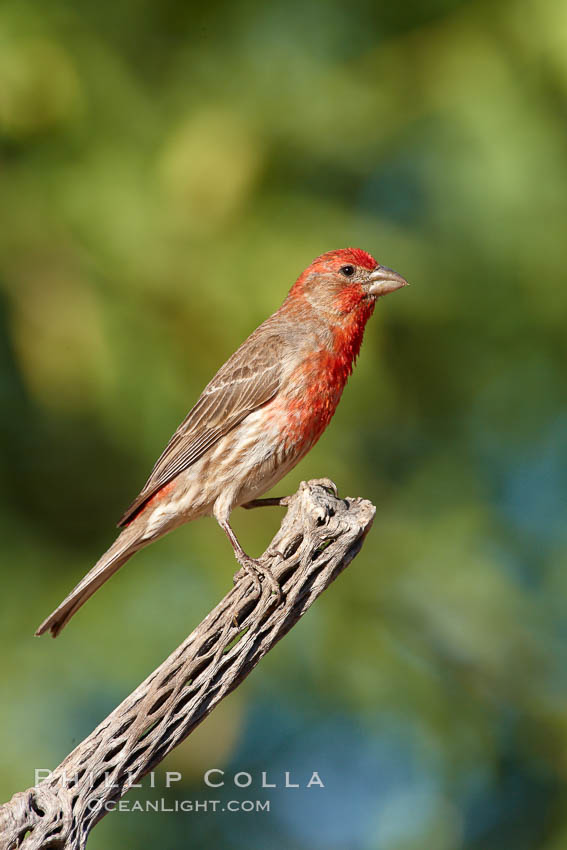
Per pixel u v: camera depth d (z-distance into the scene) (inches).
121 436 456.1
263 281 460.8
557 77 490.0
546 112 500.7
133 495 468.1
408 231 501.0
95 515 471.5
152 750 257.6
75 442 461.1
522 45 494.9
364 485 487.2
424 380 522.3
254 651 268.2
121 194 466.9
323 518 273.3
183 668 262.4
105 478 468.8
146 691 260.4
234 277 461.4
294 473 464.1
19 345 444.1
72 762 254.5
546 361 550.6
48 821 247.1
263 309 457.4
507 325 530.9
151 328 458.6
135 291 459.2
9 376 450.9
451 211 506.3
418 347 515.8
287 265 464.1
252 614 268.2
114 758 255.4
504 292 522.0
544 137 496.1
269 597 267.9
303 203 484.7
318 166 499.2
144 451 460.1
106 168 470.3
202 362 458.0
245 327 457.4
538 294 523.5
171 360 457.4
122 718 258.2
